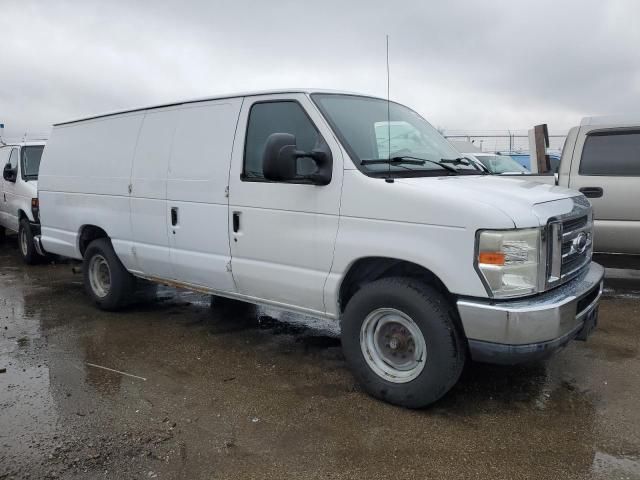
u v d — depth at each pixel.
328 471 3.22
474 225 3.48
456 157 4.98
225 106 4.95
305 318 6.25
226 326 5.96
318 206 4.19
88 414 3.93
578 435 3.56
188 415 3.91
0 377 4.61
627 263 6.90
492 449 3.42
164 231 5.50
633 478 3.10
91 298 6.70
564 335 3.58
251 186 4.62
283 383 4.44
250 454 3.40
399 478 3.15
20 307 6.83
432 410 3.93
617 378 4.43
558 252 3.68
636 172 6.61
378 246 3.86
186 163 5.22
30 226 9.54
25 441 3.57
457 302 3.57
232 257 4.86
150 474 3.20
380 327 4.04
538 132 9.34
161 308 6.70
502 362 3.54
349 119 4.43
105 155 6.22
